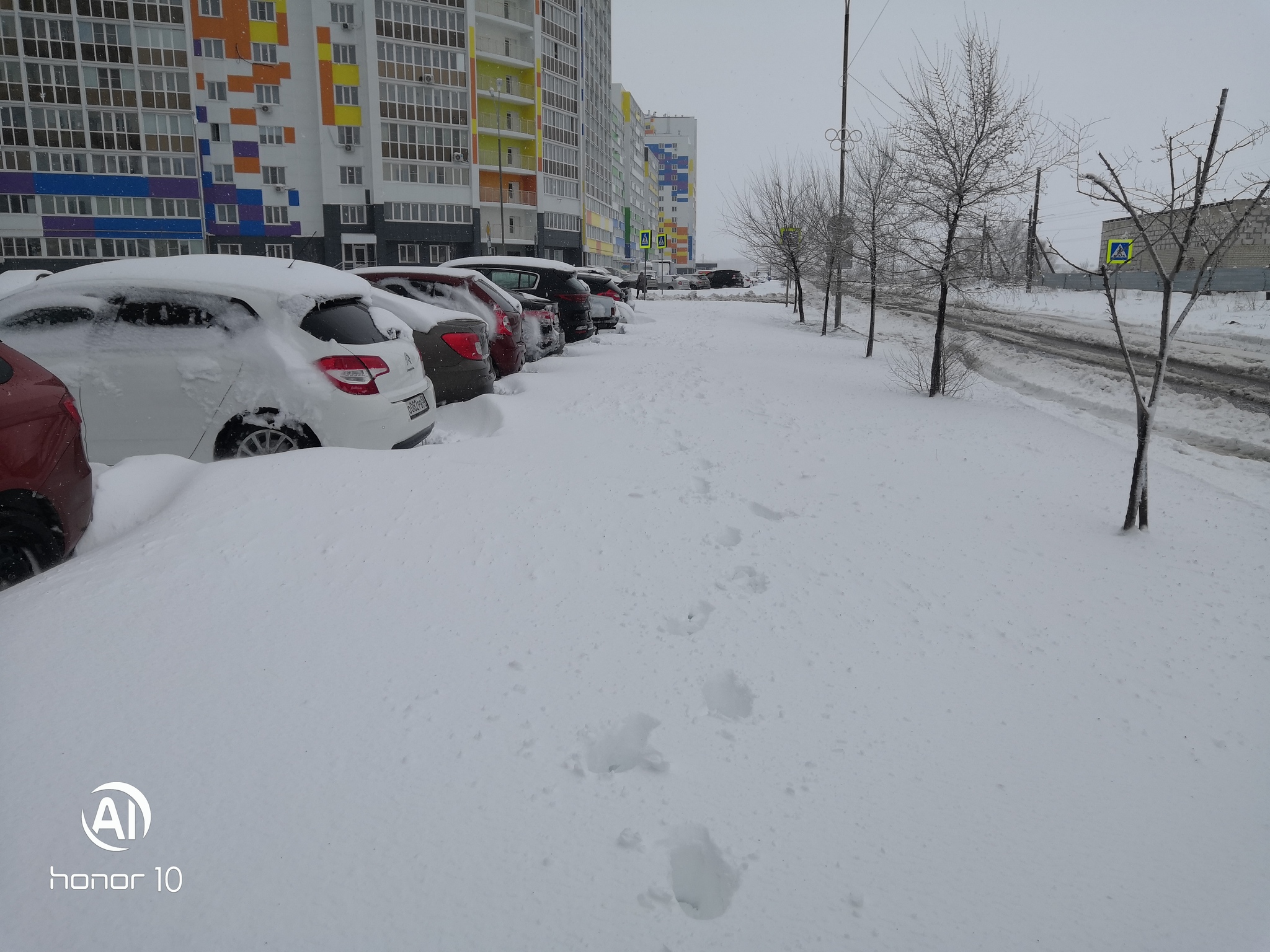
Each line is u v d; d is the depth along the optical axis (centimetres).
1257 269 3312
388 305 820
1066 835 229
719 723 271
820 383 1117
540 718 265
